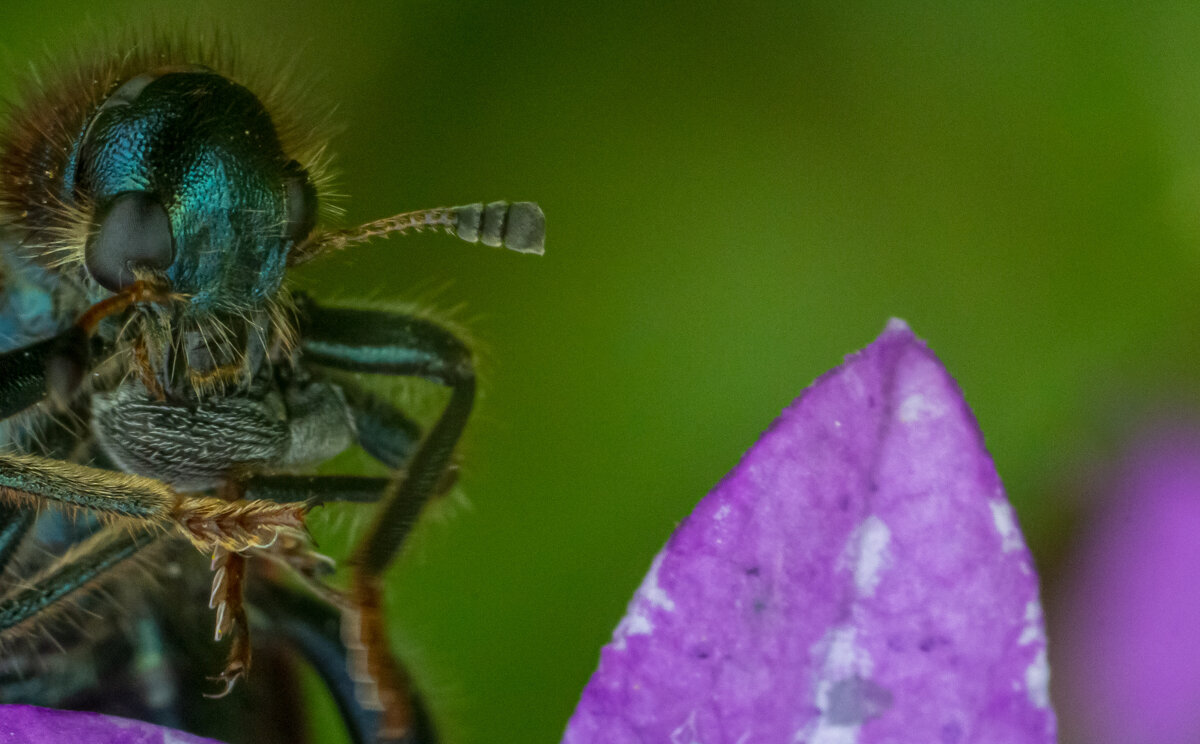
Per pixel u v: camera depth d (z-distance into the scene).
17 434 0.05
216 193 0.05
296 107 0.05
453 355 0.05
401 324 0.05
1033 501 0.05
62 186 0.05
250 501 0.05
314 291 0.05
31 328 0.05
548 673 0.05
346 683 0.05
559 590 0.05
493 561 0.05
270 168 0.05
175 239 0.05
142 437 0.05
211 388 0.05
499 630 0.05
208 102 0.05
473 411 0.05
